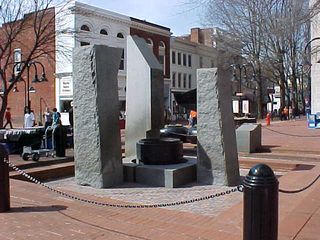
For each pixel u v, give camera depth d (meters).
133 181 9.57
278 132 22.09
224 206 7.37
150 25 45.72
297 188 7.94
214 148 9.26
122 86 40.41
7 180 6.30
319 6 12.20
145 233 5.26
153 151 9.68
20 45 29.28
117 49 9.34
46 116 22.61
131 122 10.83
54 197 7.24
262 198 3.83
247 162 11.72
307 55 34.47
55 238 5.08
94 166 9.01
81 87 9.09
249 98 45.28
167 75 49.31
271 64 41.06
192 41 58.75
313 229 5.26
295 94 51.56
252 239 3.87
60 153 12.27
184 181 9.37
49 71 39.56
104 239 5.04
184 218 6.11
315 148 14.16
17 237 5.14
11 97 42.75
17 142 13.19
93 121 8.96
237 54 39.56
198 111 9.44
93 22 37.06
